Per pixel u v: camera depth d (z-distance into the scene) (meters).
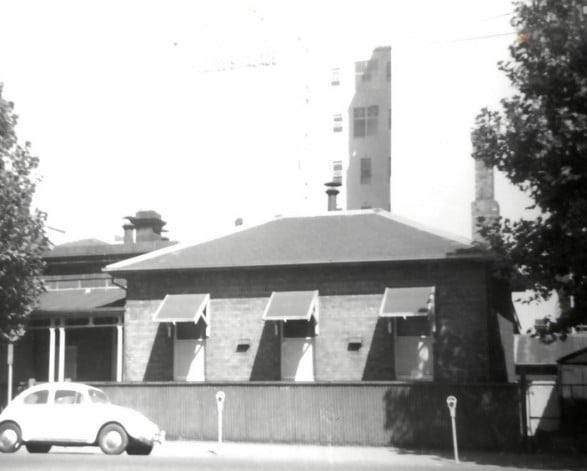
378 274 26.73
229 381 26.48
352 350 26.59
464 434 23.28
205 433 25.61
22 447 24.02
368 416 24.25
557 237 20.56
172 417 25.97
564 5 20.45
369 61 72.44
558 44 20.16
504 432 23.02
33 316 31.66
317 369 26.77
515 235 21.28
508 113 20.97
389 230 28.41
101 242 42.19
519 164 20.89
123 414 21.38
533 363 37.84
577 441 22.91
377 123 70.94
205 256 28.39
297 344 27.19
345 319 26.81
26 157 27.30
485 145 21.33
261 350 27.31
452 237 27.34
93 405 21.52
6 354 33.94
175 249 29.23
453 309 26.03
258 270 27.56
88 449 23.39
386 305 25.66
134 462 19.00
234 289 27.84
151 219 37.19
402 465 19.45
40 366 34.41
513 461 20.72
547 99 20.47
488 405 23.23
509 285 27.45
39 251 27.48
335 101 72.81
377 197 69.75
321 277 27.17
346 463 19.66
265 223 30.39
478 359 25.61
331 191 31.64
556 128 20.20
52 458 19.84
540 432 23.53
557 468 19.28
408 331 26.45
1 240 26.02
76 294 34.44
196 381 26.98
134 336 28.48
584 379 29.28
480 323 25.75
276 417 25.05
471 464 20.00
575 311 21.17
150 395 26.28
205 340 27.92
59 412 21.41
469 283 26.00
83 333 34.28
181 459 20.05
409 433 23.78
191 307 27.34
